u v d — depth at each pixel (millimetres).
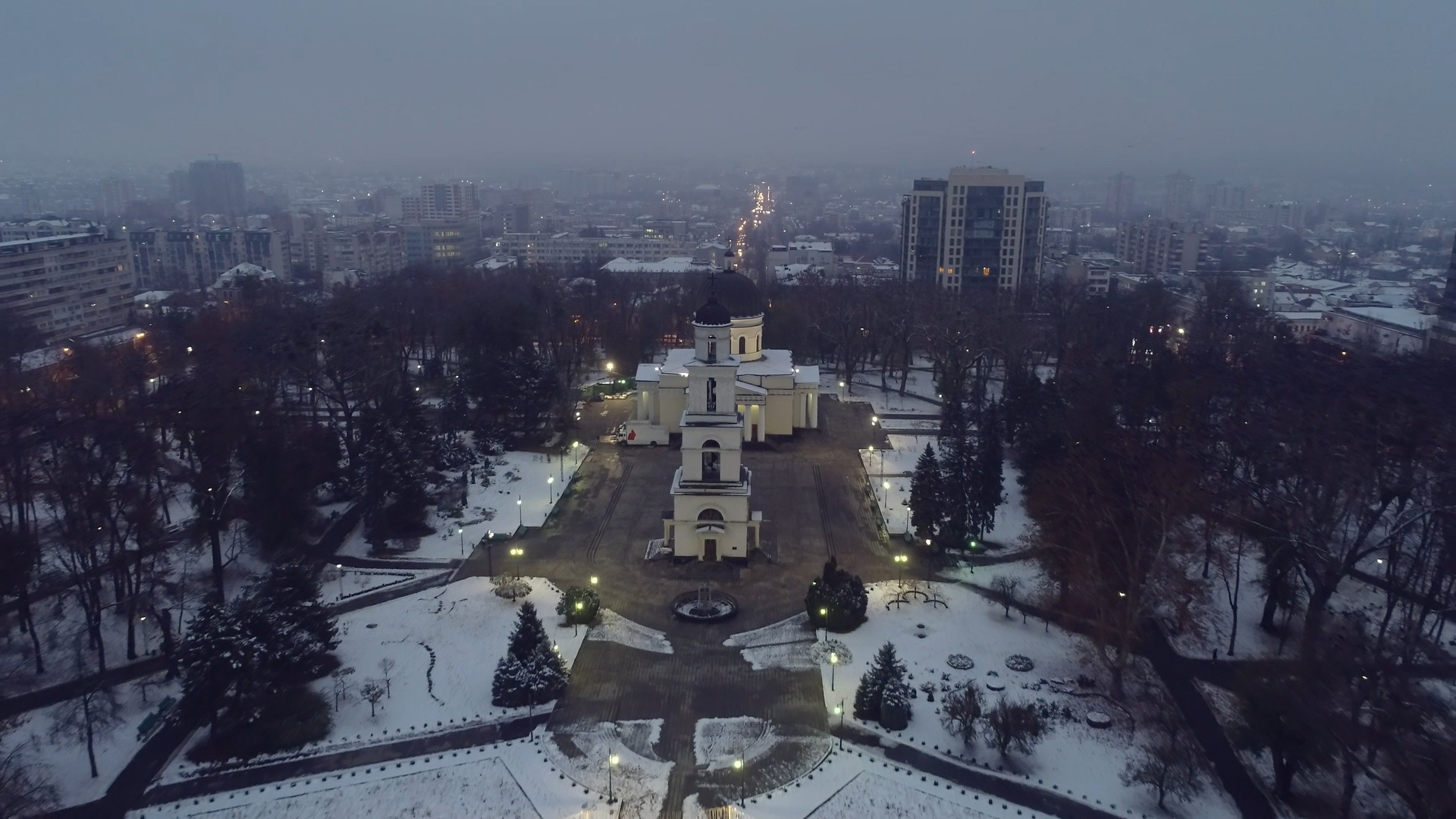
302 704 69062
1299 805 60750
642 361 188250
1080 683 74750
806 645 80375
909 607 87438
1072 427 107312
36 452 103375
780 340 180375
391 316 165750
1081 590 81438
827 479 124000
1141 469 83875
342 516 110562
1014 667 77250
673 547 100000
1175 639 83062
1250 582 94250
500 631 82250
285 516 94875
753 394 138625
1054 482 90438
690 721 69000
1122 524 80875
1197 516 94688
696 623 84312
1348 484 80688
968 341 164500
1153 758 64750
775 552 100125
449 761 64188
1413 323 192000
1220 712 71750
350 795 60719
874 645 80625
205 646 66062
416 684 73812
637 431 139125
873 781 62438
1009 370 151750
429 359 184250
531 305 185375
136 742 66500
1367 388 106375
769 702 71625
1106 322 176500
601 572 95000
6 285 192000
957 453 102500
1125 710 71562
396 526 103625
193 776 62750
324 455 111000
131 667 77062
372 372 126625
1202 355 137375
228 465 96625
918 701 72188
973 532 101250
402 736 67188
